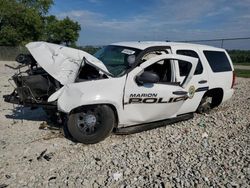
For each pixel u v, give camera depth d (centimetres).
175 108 627
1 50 4019
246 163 467
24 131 593
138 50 598
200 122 690
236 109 831
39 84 546
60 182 406
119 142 550
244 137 594
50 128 608
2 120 665
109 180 412
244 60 2441
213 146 545
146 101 570
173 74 612
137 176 425
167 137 586
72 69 532
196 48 708
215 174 434
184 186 400
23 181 405
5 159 468
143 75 544
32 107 579
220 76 742
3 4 4775
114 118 546
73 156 485
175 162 472
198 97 690
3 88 1123
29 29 5025
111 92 528
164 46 623
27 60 578
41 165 452
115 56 611
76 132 528
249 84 1415
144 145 539
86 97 508
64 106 509
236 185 400
